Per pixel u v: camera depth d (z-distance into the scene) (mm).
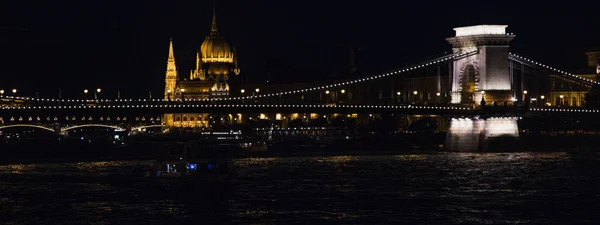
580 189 170000
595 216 141500
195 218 141125
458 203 153250
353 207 149500
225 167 179500
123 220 139875
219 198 159375
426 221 137750
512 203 153125
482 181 183375
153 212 146125
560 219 139375
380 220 138625
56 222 138375
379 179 187625
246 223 137125
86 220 140000
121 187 173750
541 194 163375
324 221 138250
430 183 180250
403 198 159000
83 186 175625
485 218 140125
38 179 188625
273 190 169500
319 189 171000
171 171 177875
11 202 156250
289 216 142000
